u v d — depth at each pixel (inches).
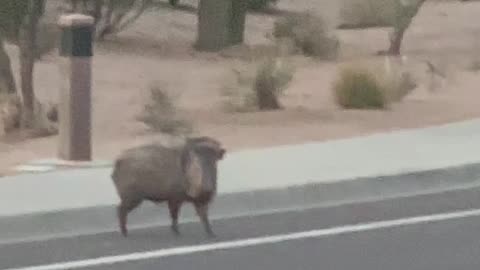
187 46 2374.5
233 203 931.3
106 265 756.0
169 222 880.3
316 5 3223.4
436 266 751.7
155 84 1708.9
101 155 1173.1
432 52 2347.4
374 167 1036.5
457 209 925.8
